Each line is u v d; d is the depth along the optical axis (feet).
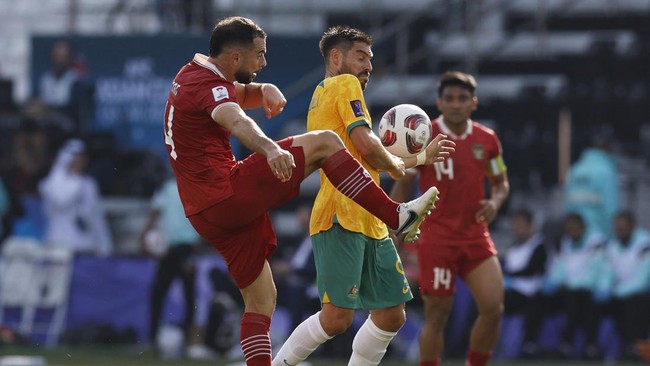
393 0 204.74
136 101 187.62
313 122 81.51
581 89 187.62
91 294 167.22
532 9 204.85
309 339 81.51
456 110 99.60
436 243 99.25
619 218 153.79
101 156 187.73
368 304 81.97
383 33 191.83
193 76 73.56
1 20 210.18
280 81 184.14
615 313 152.97
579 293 151.94
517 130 188.14
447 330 149.59
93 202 178.81
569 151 184.34
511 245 160.66
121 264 166.71
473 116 190.19
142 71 187.42
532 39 199.00
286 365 82.48
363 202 73.20
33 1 211.00
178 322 159.63
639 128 186.29
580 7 201.46
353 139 77.87
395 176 79.10
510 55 197.57
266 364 75.61
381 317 82.33
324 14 202.69
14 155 187.83
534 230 164.04
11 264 169.99
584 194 164.25
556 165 183.93
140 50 187.42
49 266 169.37
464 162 99.71
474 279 99.19
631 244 152.97
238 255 75.41
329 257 80.84
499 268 99.50
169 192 160.56
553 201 182.80
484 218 98.53
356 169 73.15
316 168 74.13
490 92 197.26
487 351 100.22
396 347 152.56
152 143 187.52
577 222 154.10
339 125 79.97
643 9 203.82
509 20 205.57
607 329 153.38
